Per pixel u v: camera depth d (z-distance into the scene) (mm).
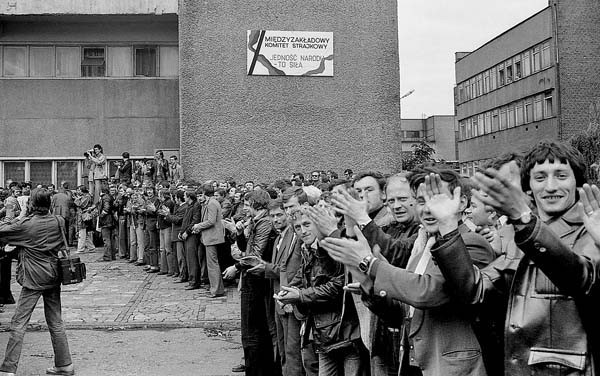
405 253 3707
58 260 7082
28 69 23297
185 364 7770
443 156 75625
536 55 43656
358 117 18859
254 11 18609
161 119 23609
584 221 2488
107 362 7863
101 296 12320
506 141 48750
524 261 2646
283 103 18641
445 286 2893
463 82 57281
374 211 4953
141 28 23531
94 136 23406
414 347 3174
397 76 19031
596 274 2434
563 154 2721
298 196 4973
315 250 4754
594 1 40938
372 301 3359
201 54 18469
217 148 18422
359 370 4609
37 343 8891
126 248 17812
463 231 3240
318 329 4668
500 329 2883
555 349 2498
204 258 13102
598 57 40875
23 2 22094
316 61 18703
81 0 22234
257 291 6488
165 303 11594
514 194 2469
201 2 18484
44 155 23234
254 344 6477
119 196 17703
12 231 6855
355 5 18938
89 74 23547
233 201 13203
